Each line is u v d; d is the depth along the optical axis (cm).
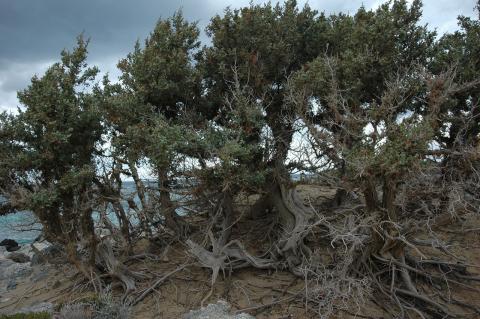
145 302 1036
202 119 1234
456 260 1052
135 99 1148
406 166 746
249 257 1098
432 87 836
